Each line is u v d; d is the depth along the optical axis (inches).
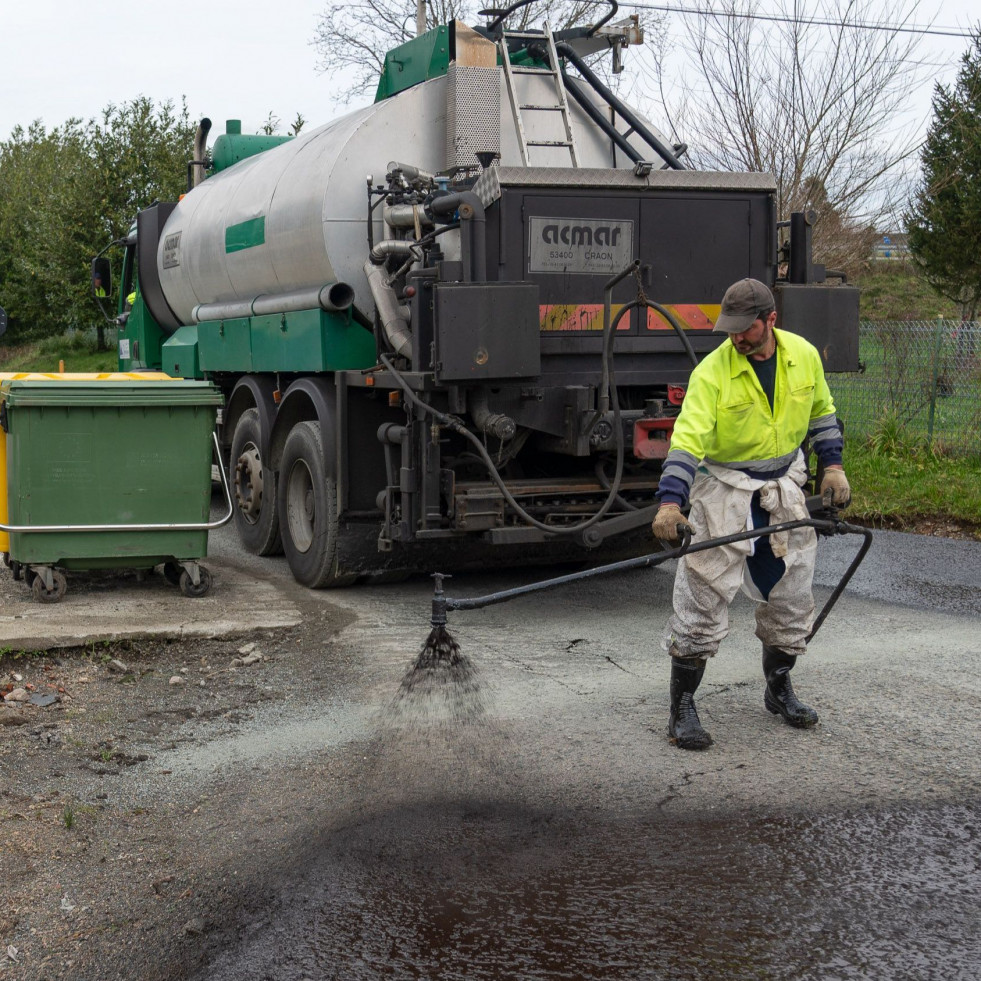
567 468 290.5
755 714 199.8
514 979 121.0
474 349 242.8
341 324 298.8
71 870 148.1
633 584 316.5
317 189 297.3
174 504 280.7
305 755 185.8
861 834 151.3
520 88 314.7
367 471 295.6
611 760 178.5
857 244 617.0
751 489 180.7
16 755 187.3
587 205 265.7
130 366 487.5
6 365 1381.6
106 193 1238.3
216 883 144.0
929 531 393.4
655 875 141.8
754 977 119.6
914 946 124.5
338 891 140.5
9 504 272.8
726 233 279.6
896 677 219.6
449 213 258.1
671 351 277.3
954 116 1071.6
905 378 511.8
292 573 323.0
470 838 153.3
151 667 236.2
